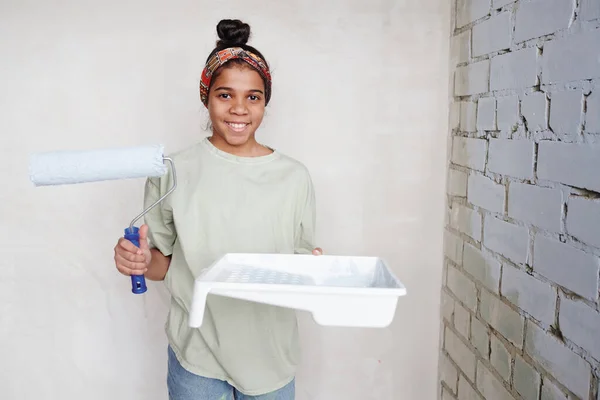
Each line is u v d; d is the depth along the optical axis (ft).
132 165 3.11
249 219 3.91
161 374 5.60
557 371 3.16
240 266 3.48
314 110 5.18
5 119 5.18
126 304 5.49
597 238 2.77
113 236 5.40
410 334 5.45
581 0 2.89
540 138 3.35
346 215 5.32
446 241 5.21
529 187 3.49
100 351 5.56
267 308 3.93
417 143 5.21
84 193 5.33
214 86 3.87
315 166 5.25
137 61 5.14
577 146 2.94
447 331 5.19
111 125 5.21
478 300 4.38
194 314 2.82
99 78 5.15
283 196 3.99
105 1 5.07
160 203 4.01
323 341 5.48
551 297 3.23
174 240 4.15
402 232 5.32
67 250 5.40
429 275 5.37
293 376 4.19
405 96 5.15
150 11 5.08
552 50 3.20
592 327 2.81
